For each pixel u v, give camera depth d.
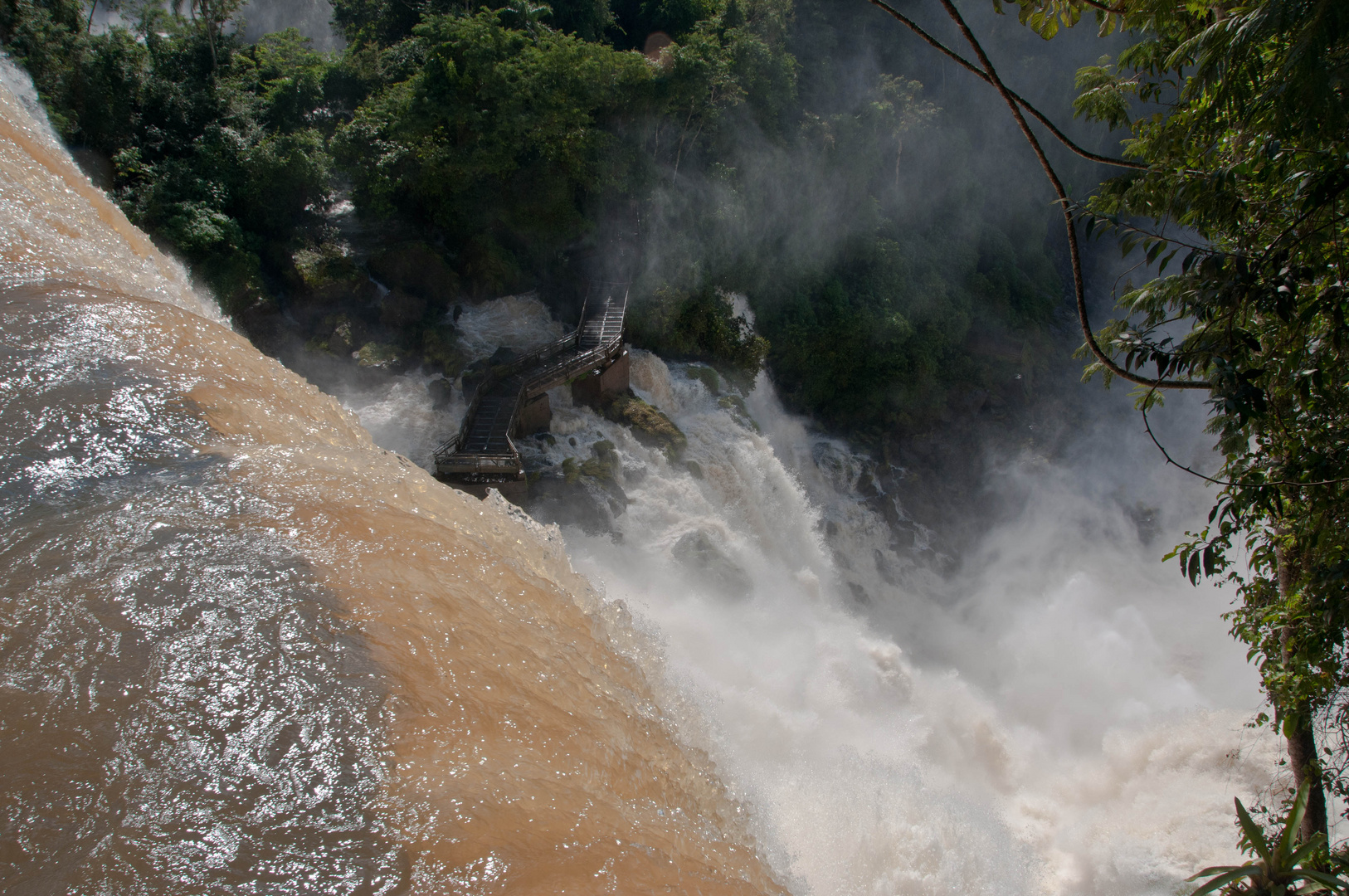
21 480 6.74
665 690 10.04
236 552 6.39
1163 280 7.99
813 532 35.31
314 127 39.66
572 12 46.09
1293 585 10.01
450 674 5.95
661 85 36.72
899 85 51.97
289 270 32.66
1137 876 20.64
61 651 5.24
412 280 34.22
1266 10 6.23
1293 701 9.97
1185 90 8.46
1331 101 6.07
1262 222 7.79
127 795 4.45
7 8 33.12
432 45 35.59
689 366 37.25
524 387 28.73
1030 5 8.70
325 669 5.48
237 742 4.86
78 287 9.73
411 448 28.33
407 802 4.71
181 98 35.31
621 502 27.83
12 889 3.88
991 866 17.28
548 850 4.77
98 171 32.31
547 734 6.02
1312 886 6.43
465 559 7.76
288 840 4.33
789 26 49.88
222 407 8.58
